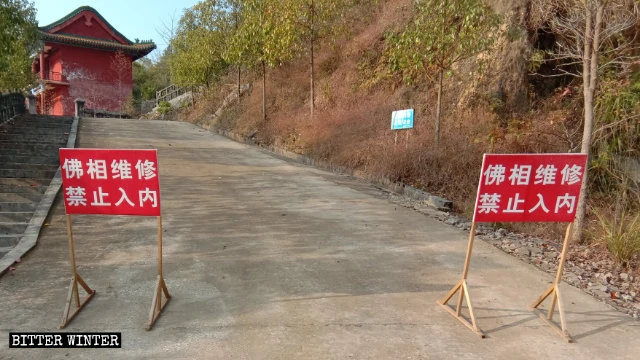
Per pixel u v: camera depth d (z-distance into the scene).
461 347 3.53
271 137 16.17
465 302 4.28
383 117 12.56
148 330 3.64
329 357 3.33
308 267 4.99
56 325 3.70
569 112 9.35
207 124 22.27
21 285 4.42
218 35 21.16
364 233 6.23
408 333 3.70
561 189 3.80
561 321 3.78
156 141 15.08
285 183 9.48
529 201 3.80
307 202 7.90
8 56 10.76
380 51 15.40
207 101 25.11
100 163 3.75
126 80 37.00
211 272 4.80
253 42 16.14
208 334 3.61
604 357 3.48
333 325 3.78
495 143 9.07
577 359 3.44
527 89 10.21
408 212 7.43
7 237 6.14
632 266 5.40
